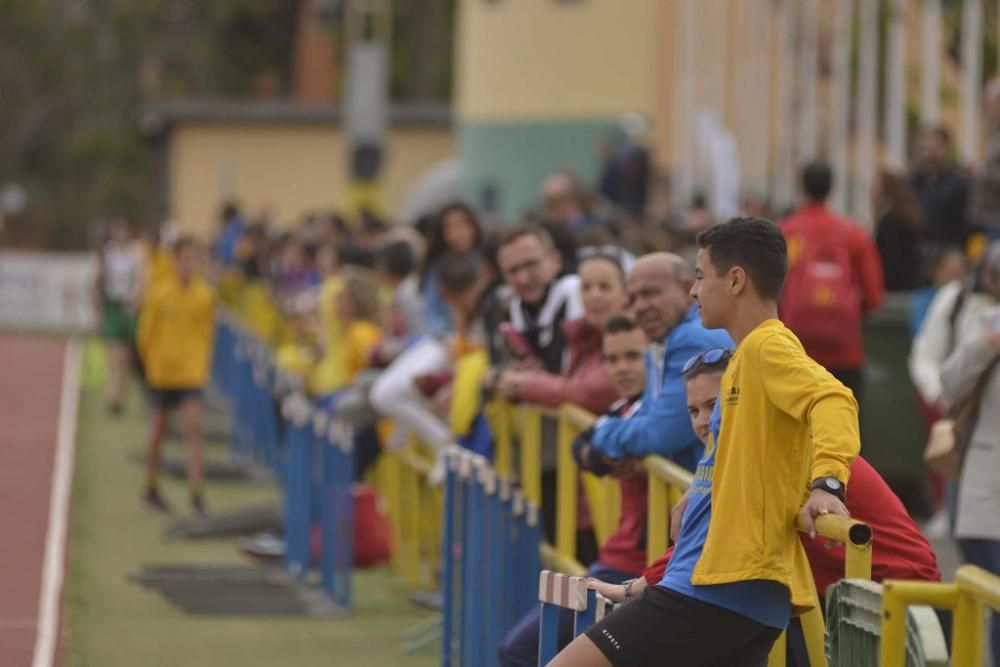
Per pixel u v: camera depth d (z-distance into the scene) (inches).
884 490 616.7
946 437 794.2
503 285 1112.8
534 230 962.7
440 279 1130.0
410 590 1203.2
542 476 906.7
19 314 3587.6
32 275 3590.1
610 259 843.4
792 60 1870.1
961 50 1610.5
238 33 6412.4
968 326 1019.9
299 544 1236.5
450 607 885.8
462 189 3496.6
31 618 1092.5
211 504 1627.7
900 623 458.6
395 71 6171.3
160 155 4350.4
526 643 718.5
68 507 1552.7
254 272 2546.8
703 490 535.5
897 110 1557.6
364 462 1290.6
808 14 1834.4
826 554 605.9
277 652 1003.3
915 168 1392.7
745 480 510.6
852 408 494.0
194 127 4293.8
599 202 1897.1
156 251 2117.4
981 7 1544.0
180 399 1560.0
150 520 1523.1
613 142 2930.6
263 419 1797.5
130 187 6097.4
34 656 982.4
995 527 775.7
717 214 2042.3
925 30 1596.9
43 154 6378.0
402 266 1366.9
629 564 706.2
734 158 2073.1
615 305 836.6
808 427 512.1
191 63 6333.7
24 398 2395.4
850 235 1157.7
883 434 1359.5
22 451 1900.8
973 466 783.1
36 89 6333.7
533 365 934.4
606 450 682.8
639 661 522.9
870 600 494.3
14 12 6269.7
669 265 687.7
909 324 1349.7
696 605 518.9
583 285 841.5
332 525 1165.7
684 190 2378.2
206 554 1362.0
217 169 4301.2
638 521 705.6
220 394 2347.4
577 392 843.4
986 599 437.7
